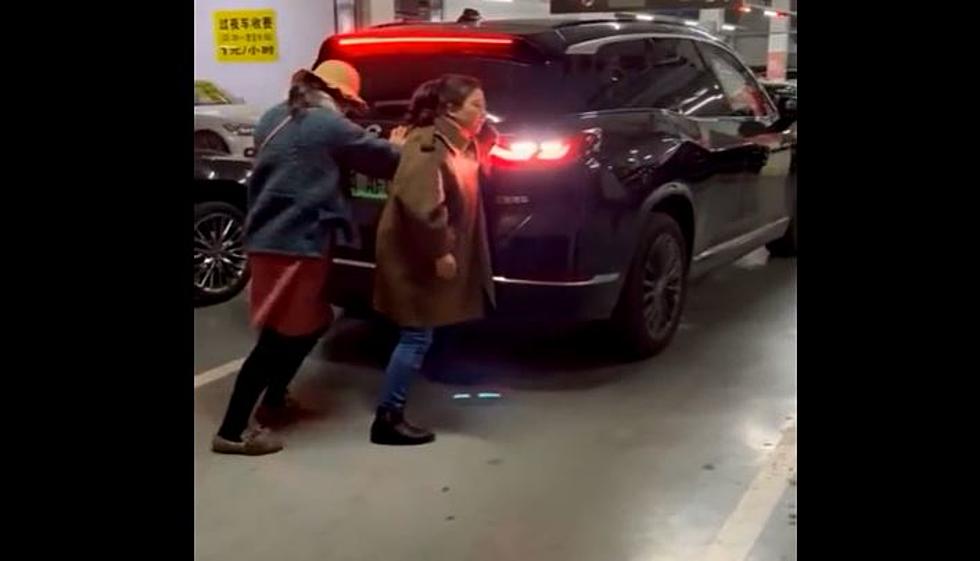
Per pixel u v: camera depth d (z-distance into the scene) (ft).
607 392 16.60
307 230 14.06
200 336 19.95
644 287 17.69
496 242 15.87
